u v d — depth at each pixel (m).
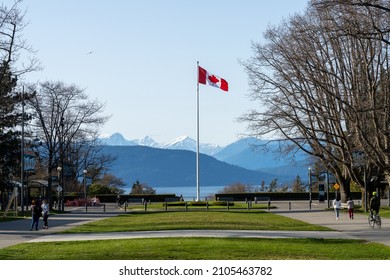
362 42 45.00
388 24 32.38
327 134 57.59
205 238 27.86
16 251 23.88
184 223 41.16
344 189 65.06
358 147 52.12
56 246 25.80
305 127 54.94
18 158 70.06
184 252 21.84
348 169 58.38
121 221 46.78
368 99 46.25
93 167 104.56
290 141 60.03
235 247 23.44
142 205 86.62
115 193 107.62
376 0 27.17
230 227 36.72
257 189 132.38
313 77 49.59
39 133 71.50
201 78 75.25
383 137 49.88
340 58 52.59
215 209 67.12
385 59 47.72
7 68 38.38
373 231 34.06
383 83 47.44
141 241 26.47
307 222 43.12
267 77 57.47
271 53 81.69
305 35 51.53
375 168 59.91
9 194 71.44
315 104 56.12
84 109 85.12
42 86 74.81
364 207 60.34
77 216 57.84
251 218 47.94
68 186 102.81
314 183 108.31
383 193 98.06
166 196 101.62
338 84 56.03
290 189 130.75
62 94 72.19
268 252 22.02
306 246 24.42
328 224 40.72
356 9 33.78
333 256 21.16
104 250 22.86
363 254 21.88
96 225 42.06
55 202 91.00
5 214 55.50
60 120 73.06
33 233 35.75
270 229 35.53
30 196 91.88
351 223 41.75
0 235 34.19
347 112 49.09
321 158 62.38
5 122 52.91
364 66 47.53
